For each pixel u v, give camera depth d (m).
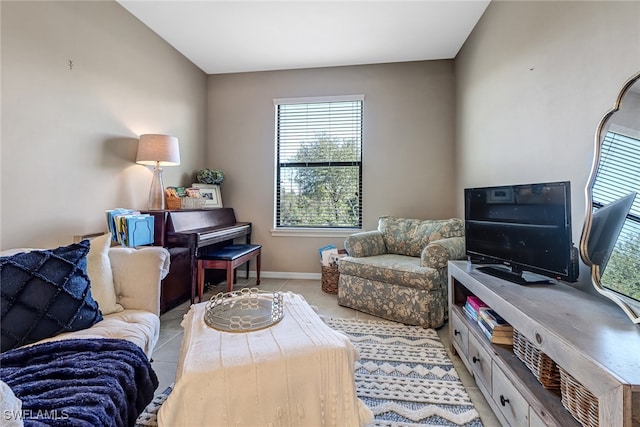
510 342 1.37
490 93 2.46
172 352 1.93
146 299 1.58
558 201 1.32
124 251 1.67
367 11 2.57
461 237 2.64
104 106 2.34
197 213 2.96
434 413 1.37
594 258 1.18
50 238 1.93
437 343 2.07
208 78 3.88
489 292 1.34
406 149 3.53
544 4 1.74
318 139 3.74
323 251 3.26
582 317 1.02
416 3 2.46
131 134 2.62
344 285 2.80
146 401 1.12
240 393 0.98
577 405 0.89
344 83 3.62
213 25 2.78
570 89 1.52
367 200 3.61
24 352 1.07
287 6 2.50
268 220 3.79
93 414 0.83
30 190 1.82
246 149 3.82
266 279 3.71
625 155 1.09
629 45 1.17
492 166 2.42
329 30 2.86
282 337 1.17
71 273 1.35
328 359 1.08
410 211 3.53
